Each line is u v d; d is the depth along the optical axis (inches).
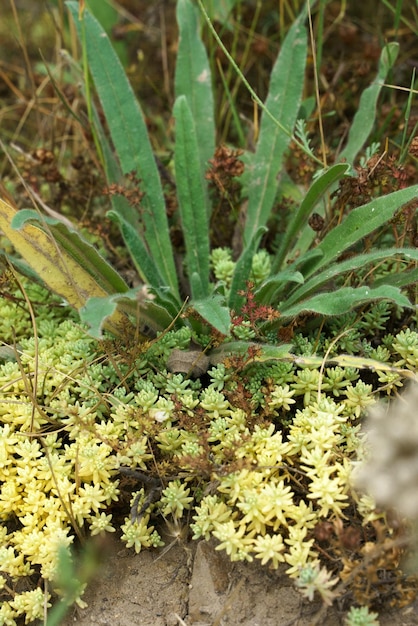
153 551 10.5
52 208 14.9
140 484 10.8
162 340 11.6
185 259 14.2
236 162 12.9
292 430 10.4
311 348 11.5
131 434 10.3
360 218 11.4
